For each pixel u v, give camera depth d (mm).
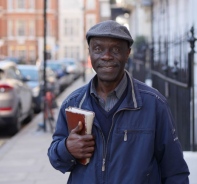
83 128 2717
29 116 14281
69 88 28719
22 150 9836
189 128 6398
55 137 3000
